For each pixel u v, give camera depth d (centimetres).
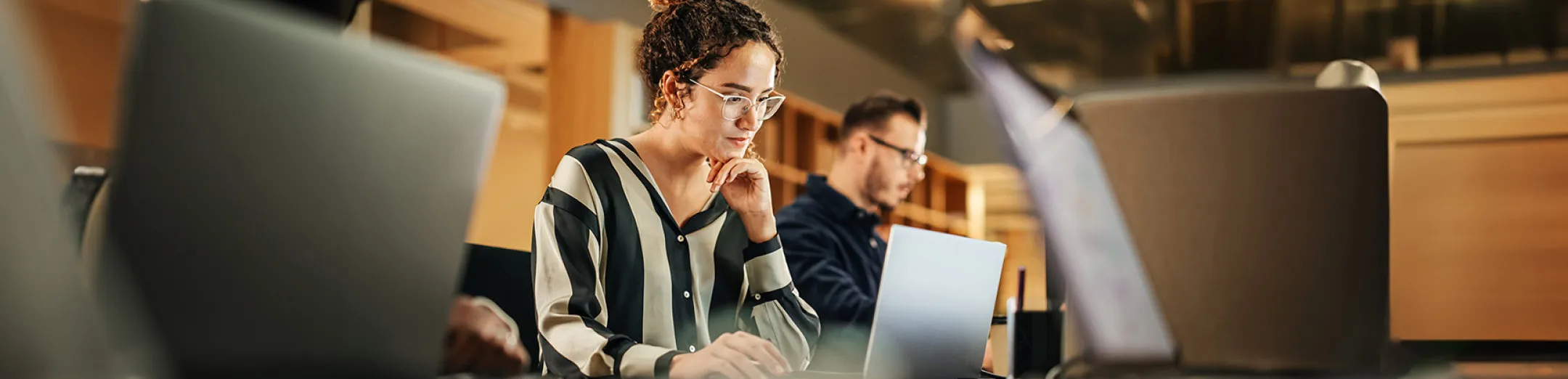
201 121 53
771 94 144
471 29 440
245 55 54
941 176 747
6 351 44
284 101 56
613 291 131
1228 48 634
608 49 441
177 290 53
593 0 438
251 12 55
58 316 46
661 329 132
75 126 276
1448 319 417
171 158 52
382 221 62
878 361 110
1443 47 605
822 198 236
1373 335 83
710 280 141
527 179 487
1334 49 618
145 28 51
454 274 67
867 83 712
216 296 54
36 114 46
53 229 46
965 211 796
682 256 138
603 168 133
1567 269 439
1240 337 84
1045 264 88
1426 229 480
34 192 45
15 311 44
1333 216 83
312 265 58
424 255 65
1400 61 593
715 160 143
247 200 55
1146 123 84
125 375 51
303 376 59
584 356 114
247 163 55
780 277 145
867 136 254
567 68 442
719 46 138
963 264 123
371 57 60
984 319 129
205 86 53
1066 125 86
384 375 63
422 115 63
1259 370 83
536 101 488
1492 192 489
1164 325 85
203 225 54
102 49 285
